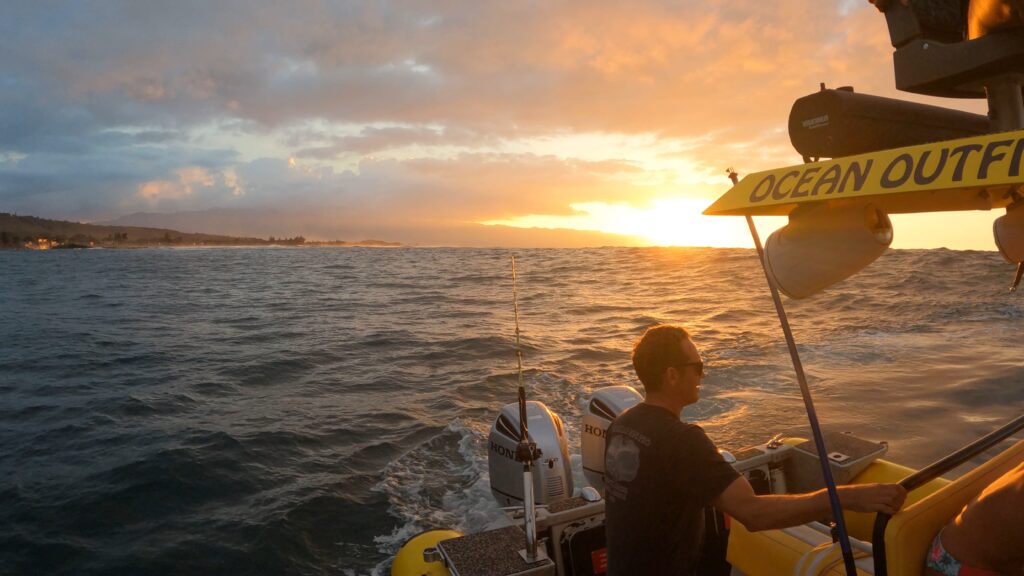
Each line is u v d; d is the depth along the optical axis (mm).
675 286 31469
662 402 2162
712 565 3564
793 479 3846
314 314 24500
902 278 25922
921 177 1429
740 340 14094
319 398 11203
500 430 5043
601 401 5090
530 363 13141
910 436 7465
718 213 1935
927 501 1923
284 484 7289
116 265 79312
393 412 10016
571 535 3328
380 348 16062
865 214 1666
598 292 29953
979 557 1652
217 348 16750
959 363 10602
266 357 15180
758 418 8328
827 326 15477
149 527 6395
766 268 1880
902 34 1875
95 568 5672
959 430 7570
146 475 7617
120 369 14156
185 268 70188
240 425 9570
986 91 1840
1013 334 13008
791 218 1851
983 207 1855
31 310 27469
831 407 8617
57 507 6867
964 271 28016
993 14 1636
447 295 31469
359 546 5852
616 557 2111
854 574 1789
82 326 21906
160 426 9664
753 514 1863
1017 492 1578
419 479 7250
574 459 7141
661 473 1998
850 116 1780
